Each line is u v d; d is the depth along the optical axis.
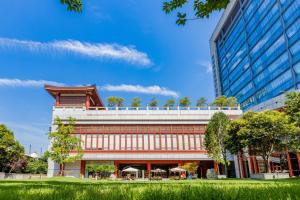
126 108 51.50
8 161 43.69
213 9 4.65
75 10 4.18
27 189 5.28
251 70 78.88
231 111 51.72
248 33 81.69
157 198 3.32
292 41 57.41
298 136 28.61
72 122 39.56
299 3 54.59
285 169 39.03
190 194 3.50
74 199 3.31
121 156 48.59
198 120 50.50
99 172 53.59
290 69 58.09
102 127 50.09
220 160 35.59
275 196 3.12
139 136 49.81
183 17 4.82
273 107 46.38
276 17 64.12
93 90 52.16
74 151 47.81
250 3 80.31
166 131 50.09
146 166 50.97
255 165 43.19
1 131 41.97
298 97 27.19
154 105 55.72
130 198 3.37
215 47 116.31
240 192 3.43
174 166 50.84
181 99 55.88
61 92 52.12
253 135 29.78
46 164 62.44
